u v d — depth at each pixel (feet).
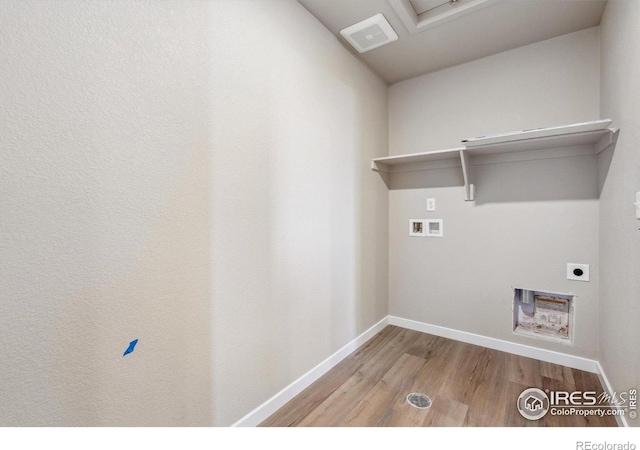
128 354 3.10
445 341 7.57
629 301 4.11
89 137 2.78
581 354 6.09
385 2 5.25
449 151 6.64
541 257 6.51
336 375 5.99
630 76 4.07
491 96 7.07
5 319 2.37
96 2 2.81
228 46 4.07
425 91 8.02
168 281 3.44
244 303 4.37
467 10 5.48
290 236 5.19
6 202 2.36
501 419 4.62
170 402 3.48
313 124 5.70
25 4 2.41
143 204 3.20
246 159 4.35
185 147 3.57
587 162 5.98
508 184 6.86
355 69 7.02
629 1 4.09
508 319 6.93
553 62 6.34
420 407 4.94
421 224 8.16
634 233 3.92
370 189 7.75
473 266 7.38
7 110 2.34
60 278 2.64
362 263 7.45
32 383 2.51
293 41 5.18
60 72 2.60
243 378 4.36
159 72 3.30
